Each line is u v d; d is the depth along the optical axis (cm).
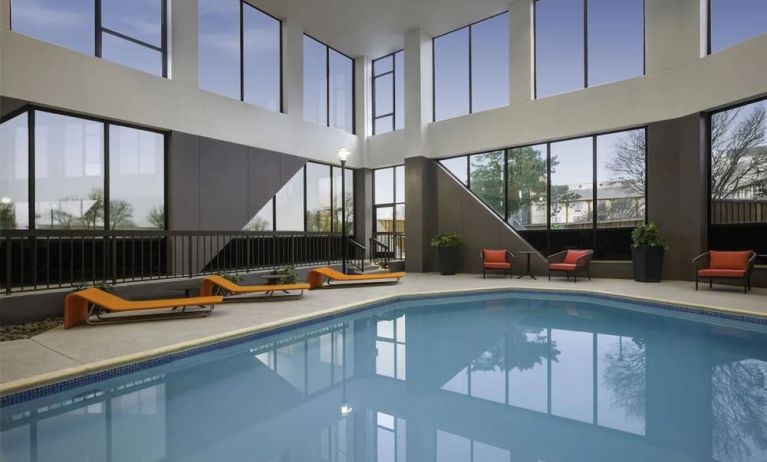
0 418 295
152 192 803
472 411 302
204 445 254
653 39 880
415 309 688
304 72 1163
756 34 745
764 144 737
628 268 928
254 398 330
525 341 489
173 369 399
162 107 801
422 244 1177
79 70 686
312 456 239
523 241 1059
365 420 290
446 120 1188
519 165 1095
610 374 375
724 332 512
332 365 411
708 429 268
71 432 273
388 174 1327
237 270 835
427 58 1202
